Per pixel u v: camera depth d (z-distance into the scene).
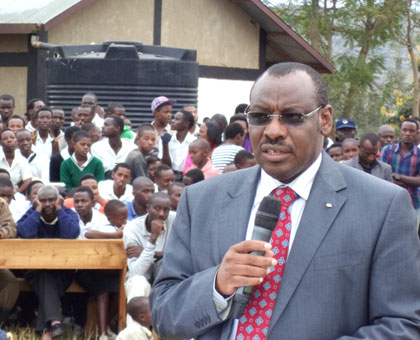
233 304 2.78
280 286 2.80
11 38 18.34
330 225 2.84
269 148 2.85
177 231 3.10
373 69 23.84
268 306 2.82
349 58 23.47
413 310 2.79
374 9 22.48
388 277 2.81
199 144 9.57
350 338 2.75
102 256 7.62
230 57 19.75
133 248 7.66
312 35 23.64
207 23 19.52
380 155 11.58
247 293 2.73
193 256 3.00
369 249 2.82
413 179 10.79
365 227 2.84
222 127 12.35
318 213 2.87
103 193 9.27
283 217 2.90
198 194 3.09
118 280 7.91
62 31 18.14
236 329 2.84
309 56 20.91
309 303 2.78
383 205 2.86
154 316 3.01
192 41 19.36
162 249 7.57
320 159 2.97
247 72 19.95
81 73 13.11
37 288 7.72
